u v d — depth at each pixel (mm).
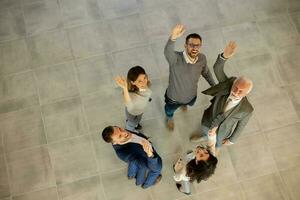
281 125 4703
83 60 5055
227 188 4379
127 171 4441
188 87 3762
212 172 3264
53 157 4508
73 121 4695
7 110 4762
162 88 4871
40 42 5176
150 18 5328
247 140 4605
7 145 4578
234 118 3432
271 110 4781
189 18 5352
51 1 5441
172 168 4445
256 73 5008
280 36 5277
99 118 4707
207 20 5344
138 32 5234
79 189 4363
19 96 4840
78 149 4547
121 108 4766
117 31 5242
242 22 5348
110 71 4980
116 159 4496
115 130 3232
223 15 5387
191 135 4613
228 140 3912
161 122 4680
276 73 5016
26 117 4723
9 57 5082
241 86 3062
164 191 4344
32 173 4441
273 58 5117
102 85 4898
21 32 5238
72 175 4426
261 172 4461
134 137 3428
